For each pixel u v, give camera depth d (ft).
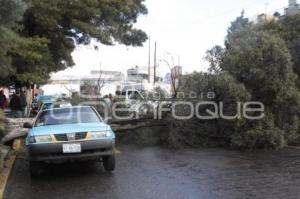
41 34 79.00
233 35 60.13
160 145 52.54
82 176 34.30
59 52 82.64
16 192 29.55
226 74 50.70
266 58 50.70
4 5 33.42
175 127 51.52
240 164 39.11
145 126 53.47
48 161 33.27
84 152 33.27
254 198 26.94
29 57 70.33
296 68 59.11
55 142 32.71
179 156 44.16
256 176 33.58
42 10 73.72
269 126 49.47
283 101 50.98
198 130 51.75
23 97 78.23
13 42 49.78
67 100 67.72
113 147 34.32
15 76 76.74
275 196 27.37
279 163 39.58
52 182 32.48
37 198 27.86
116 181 32.12
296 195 27.58
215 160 41.47
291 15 63.41
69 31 81.82
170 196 27.45
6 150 42.96
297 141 53.78
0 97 86.02
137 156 44.32
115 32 85.87
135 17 90.99
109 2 80.07
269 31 60.13
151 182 31.63
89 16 77.92
